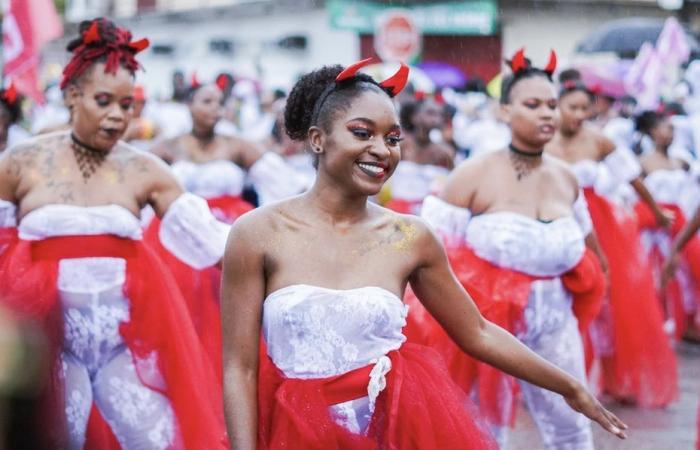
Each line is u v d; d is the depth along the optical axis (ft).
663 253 35.55
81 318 15.87
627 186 34.96
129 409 16.01
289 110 11.21
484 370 17.16
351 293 10.46
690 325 35.42
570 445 17.11
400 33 63.21
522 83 18.03
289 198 11.03
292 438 10.31
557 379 11.41
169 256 21.59
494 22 82.02
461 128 50.47
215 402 16.83
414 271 11.05
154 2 103.30
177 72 48.67
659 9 84.69
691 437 22.89
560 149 27.07
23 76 34.83
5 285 15.52
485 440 11.15
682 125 45.91
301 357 10.41
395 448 10.45
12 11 34.65
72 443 12.60
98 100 16.33
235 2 96.73
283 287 10.55
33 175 16.30
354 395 10.41
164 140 28.96
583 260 17.71
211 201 28.86
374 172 10.61
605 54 60.23
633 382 26.02
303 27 88.17
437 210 18.01
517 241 17.34
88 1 105.50
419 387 10.77
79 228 16.06
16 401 4.24
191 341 16.70
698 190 37.40
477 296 17.33
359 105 10.59
